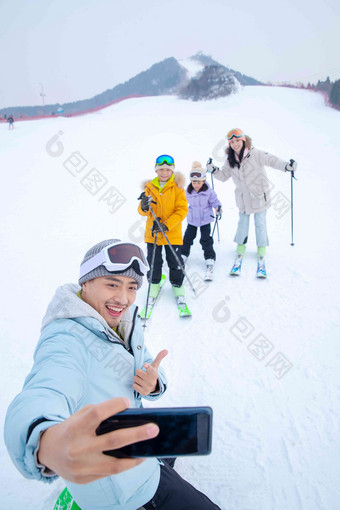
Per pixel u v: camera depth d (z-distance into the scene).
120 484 1.31
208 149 12.99
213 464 2.31
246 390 2.92
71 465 0.56
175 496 1.50
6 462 2.36
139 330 1.61
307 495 2.08
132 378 1.43
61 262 5.51
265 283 4.56
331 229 6.18
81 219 7.40
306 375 3.02
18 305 4.39
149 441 0.74
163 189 4.03
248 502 2.07
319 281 4.50
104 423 0.58
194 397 2.88
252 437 2.49
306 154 11.72
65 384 1.04
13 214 7.88
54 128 19.73
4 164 12.61
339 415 2.61
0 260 5.68
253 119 18.58
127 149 13.51
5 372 3.25
